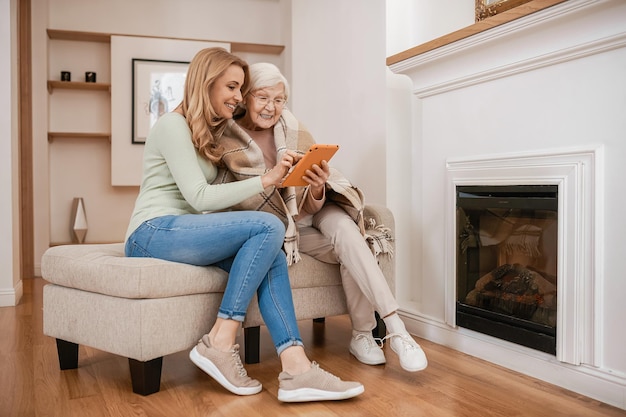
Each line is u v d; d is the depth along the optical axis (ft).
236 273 6.16
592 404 5.82
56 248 7.14
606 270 5.90
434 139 8.41
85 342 6.52
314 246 7.52
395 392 6.23
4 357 7.66
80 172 16.51
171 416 5.54
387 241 8.00
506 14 6.54
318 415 5.57
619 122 5.77
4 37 11.53
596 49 5.94
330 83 12.70
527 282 6.88
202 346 6.20
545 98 6.59
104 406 5.81
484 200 7.42
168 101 16.42
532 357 6.75
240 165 7.25
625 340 5.71
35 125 15.53
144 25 16.78
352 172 11.46
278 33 17.80
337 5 12.34
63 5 16.16
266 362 7.51
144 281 5.87
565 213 6.24
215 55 6.75
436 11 9.39
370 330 7.60
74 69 16.39
